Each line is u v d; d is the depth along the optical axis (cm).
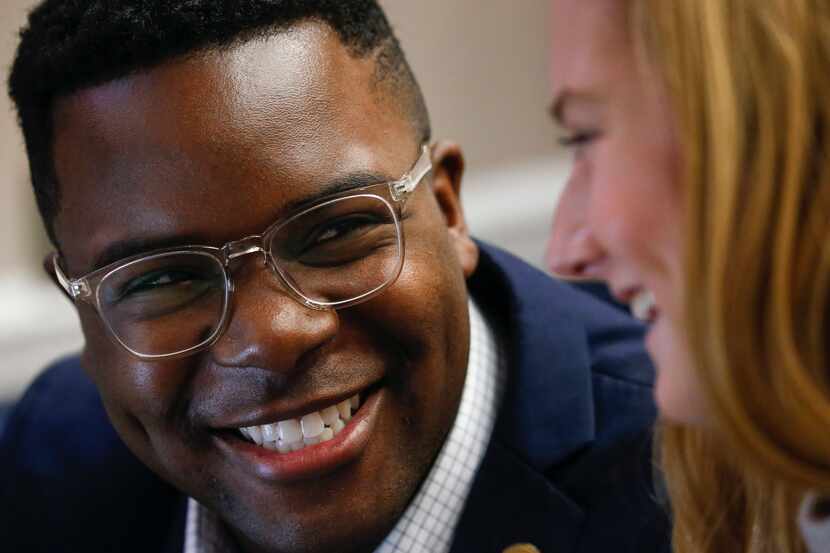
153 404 159
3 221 450
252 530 166
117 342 157
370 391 161
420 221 159
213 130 143
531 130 488
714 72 108
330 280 150
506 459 180
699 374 114
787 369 110
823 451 113
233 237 145
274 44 149
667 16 111
